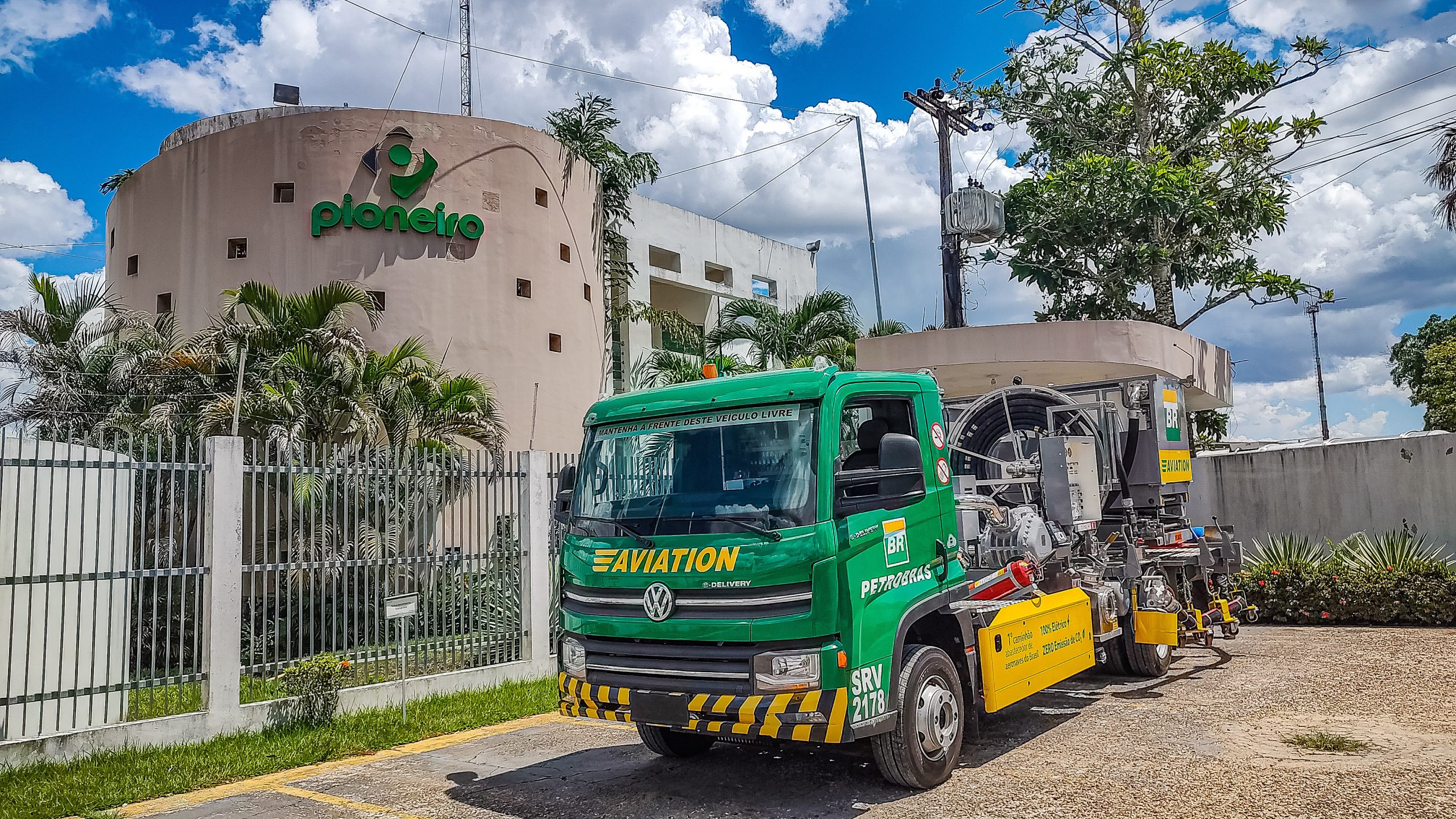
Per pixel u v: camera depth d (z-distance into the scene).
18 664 7.52
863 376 6.45
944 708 6.43
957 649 6.88
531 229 21.39
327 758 7.71
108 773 7.07
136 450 13.02
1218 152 24.05
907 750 6.05
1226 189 23.45
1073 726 7.86
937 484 6.90
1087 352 15.75
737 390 6.34
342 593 10.12
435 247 20.09
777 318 26.52
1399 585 12.61
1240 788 5.87
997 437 10.70
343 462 9.76
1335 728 7.31
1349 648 11.05
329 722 8.77
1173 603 9.66
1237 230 24.02
